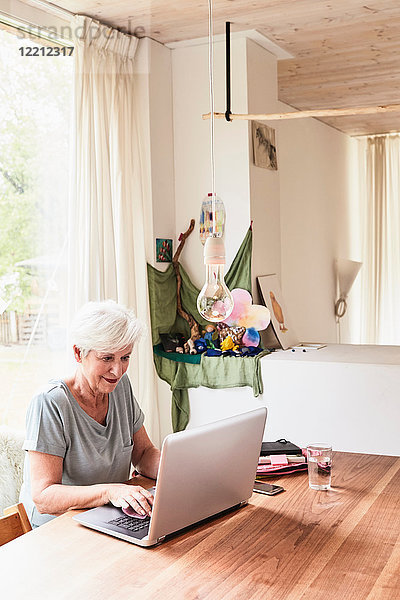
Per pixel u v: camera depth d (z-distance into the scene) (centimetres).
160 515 168
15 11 324
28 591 147
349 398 352
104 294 358
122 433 235
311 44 417
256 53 410
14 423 323
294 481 220
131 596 145
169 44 411
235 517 190
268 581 151
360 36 404
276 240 432
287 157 570
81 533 178
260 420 199
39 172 336
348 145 714
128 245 380
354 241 729
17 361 324
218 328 400
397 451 341
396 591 145
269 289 413
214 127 407
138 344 390
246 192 399
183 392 400
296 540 173
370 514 189
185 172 418
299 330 592
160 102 408
